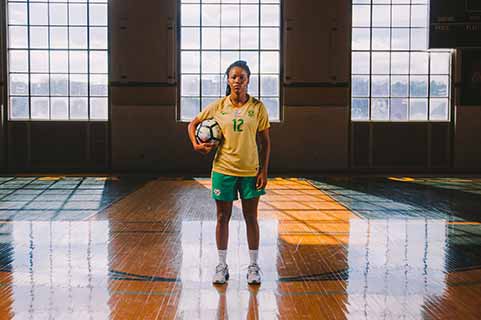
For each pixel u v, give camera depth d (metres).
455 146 12.72
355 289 3.78
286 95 12.59
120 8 12.50
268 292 3.70
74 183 10.46
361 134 12.73
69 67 12.74
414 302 3.51
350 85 12.74
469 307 3.41
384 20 12.73
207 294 3.65
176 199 8.28
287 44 12.54
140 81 12.58
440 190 9.55
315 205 7.76
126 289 3.75
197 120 3.99
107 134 12.72
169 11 12.54
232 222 6.30
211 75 12.83
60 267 4.33
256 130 3.87
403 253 4.88
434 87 12.82
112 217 6.68
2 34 12.54
